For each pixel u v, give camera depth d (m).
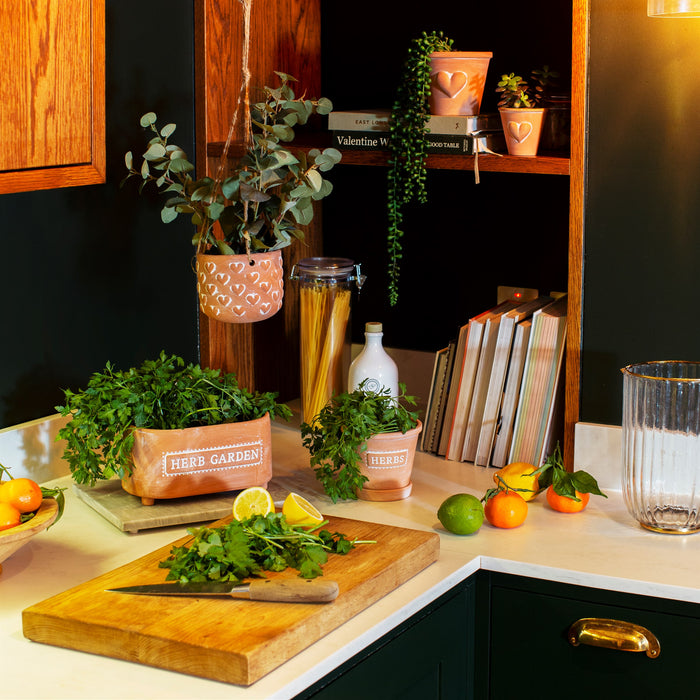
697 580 1.50
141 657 1.27
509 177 2.19
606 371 1.83
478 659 1.66
